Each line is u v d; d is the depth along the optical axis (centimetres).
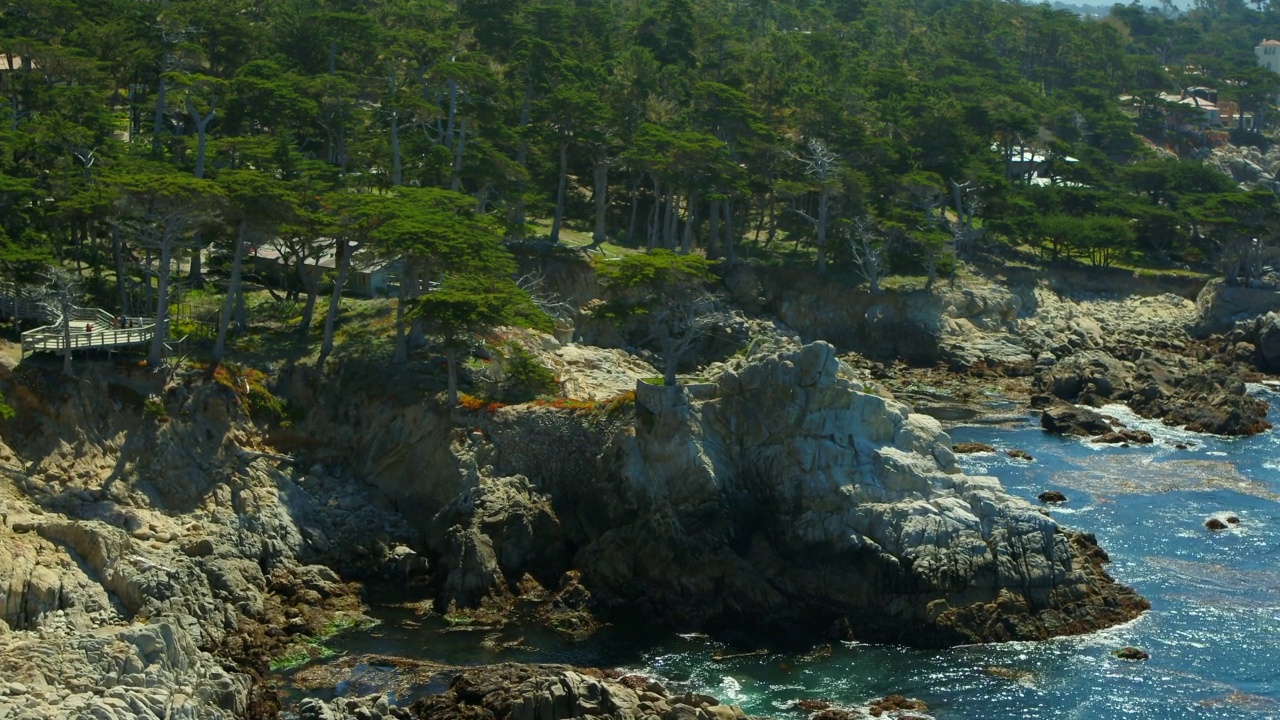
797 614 10475
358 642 9925
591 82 19800
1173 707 9225
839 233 19000
